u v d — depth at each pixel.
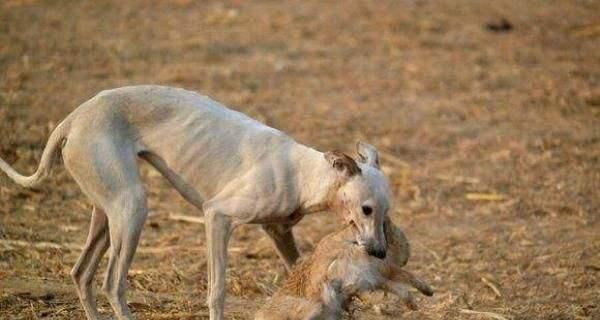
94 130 9.46
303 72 20.72
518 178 15.84
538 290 11.90
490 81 20.42
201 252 12.72
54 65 20.28
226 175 9.66
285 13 24.55
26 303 10.48
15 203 14.06
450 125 18.17
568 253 12.98
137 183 9.48
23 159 15.53
